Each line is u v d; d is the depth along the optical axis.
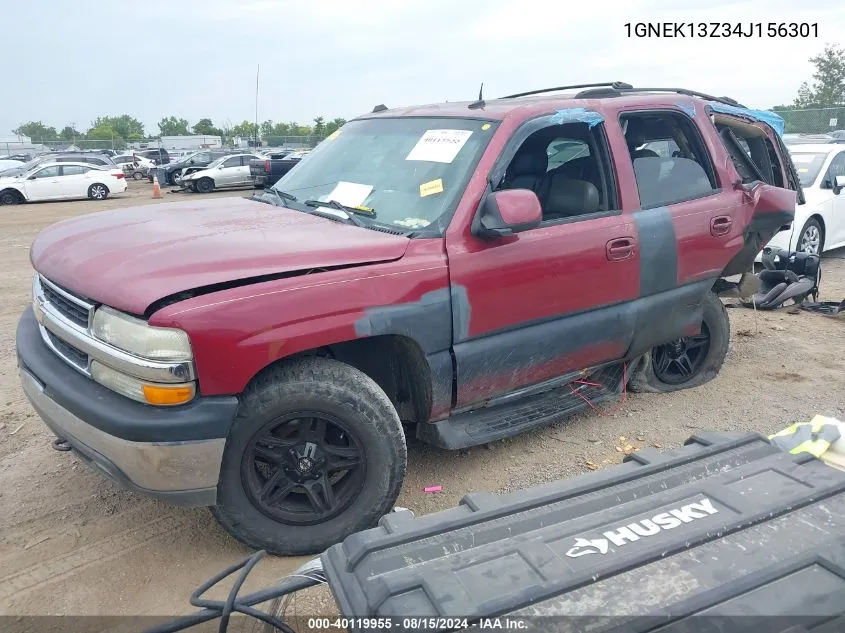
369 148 4.09
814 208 8.88
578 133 4.00
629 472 2.15
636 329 4.09
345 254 3.02
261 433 2.87
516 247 3.43
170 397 2.66
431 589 1.65
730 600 1.61
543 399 4.05
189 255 2.90
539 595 1.62
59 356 3.15
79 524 3.39
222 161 27.22
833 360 5.61
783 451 2.28
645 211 4.02
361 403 3.01
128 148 56.06
